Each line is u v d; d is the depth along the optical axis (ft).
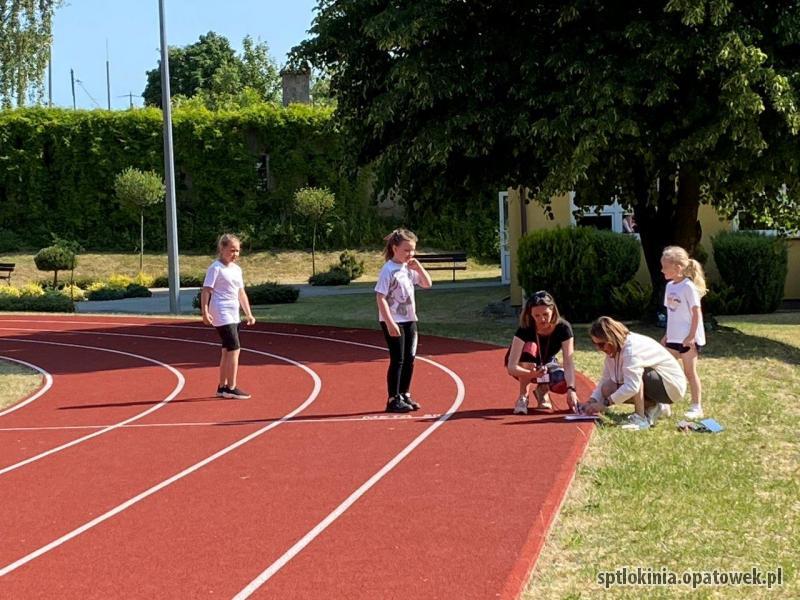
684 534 19.31
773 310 65.05
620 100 46.91
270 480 24.72
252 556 18.75
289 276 134.00
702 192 61.36
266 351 53.67
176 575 17.85
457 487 23.03
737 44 44.73
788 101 45.09
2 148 141.59
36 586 17.60
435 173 57.88
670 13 47.42
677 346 31.19
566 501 21.83
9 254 138.82
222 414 35.22
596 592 16.44
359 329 62.39
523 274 64.39
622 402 29.60
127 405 38.60
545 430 28.76
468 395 36.04
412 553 18.44
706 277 69.31
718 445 26.66
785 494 22.00
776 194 56.59
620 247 63.16
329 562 18.17
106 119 142.92
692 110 46.83
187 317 77.05
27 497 24.18
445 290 94.07
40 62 181.57
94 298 105.81
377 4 53.57
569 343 31.65
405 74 49.16
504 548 18.48
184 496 23.57
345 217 145.18
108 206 143.23
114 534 20.66
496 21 52.65
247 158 143.95
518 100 50.19
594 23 50.03
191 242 144.66
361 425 31.35
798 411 31.76
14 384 45.88
